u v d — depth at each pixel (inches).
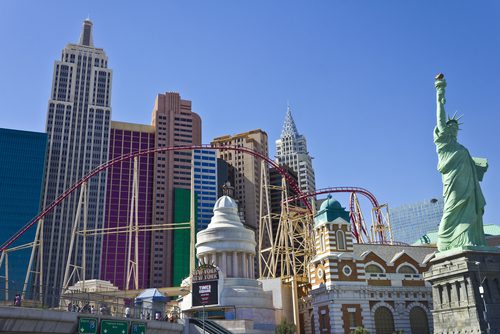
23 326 2591.0
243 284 5078.7
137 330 3230.8
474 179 4360.2
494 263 4045.3
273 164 6392.7
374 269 4911.4
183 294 6102.4
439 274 4158.5
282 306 5221.5
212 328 3890.3
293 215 6181.1
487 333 3725.4
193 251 6176.2
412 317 4800.7
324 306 4771.2
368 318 4630.9
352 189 6633.9
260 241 6225.4
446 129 4495.6
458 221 4266.7
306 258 5876.0
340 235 4958.2
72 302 3218.5
